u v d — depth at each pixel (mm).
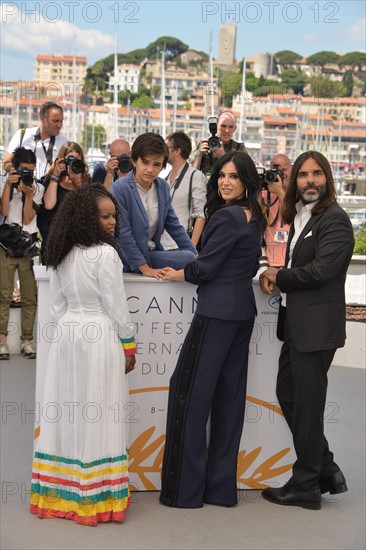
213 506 3822
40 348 3758
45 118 6863
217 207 3812
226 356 3752
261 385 3939
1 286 6582
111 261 3496
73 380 3510
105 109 88812
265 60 159250
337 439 4918
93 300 3527
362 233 10664
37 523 3590
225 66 115312
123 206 3996
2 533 3482
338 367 6758
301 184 3709
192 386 3709
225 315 3664
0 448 4594
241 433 3859
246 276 3719
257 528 3607
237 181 3682
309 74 163875
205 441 3779
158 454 3932
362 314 7609
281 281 3676
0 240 6492
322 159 3689
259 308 3896
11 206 6492
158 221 4211
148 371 3863
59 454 3607
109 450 3555
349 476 4312
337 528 3641
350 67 168125
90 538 3453
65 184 6223
